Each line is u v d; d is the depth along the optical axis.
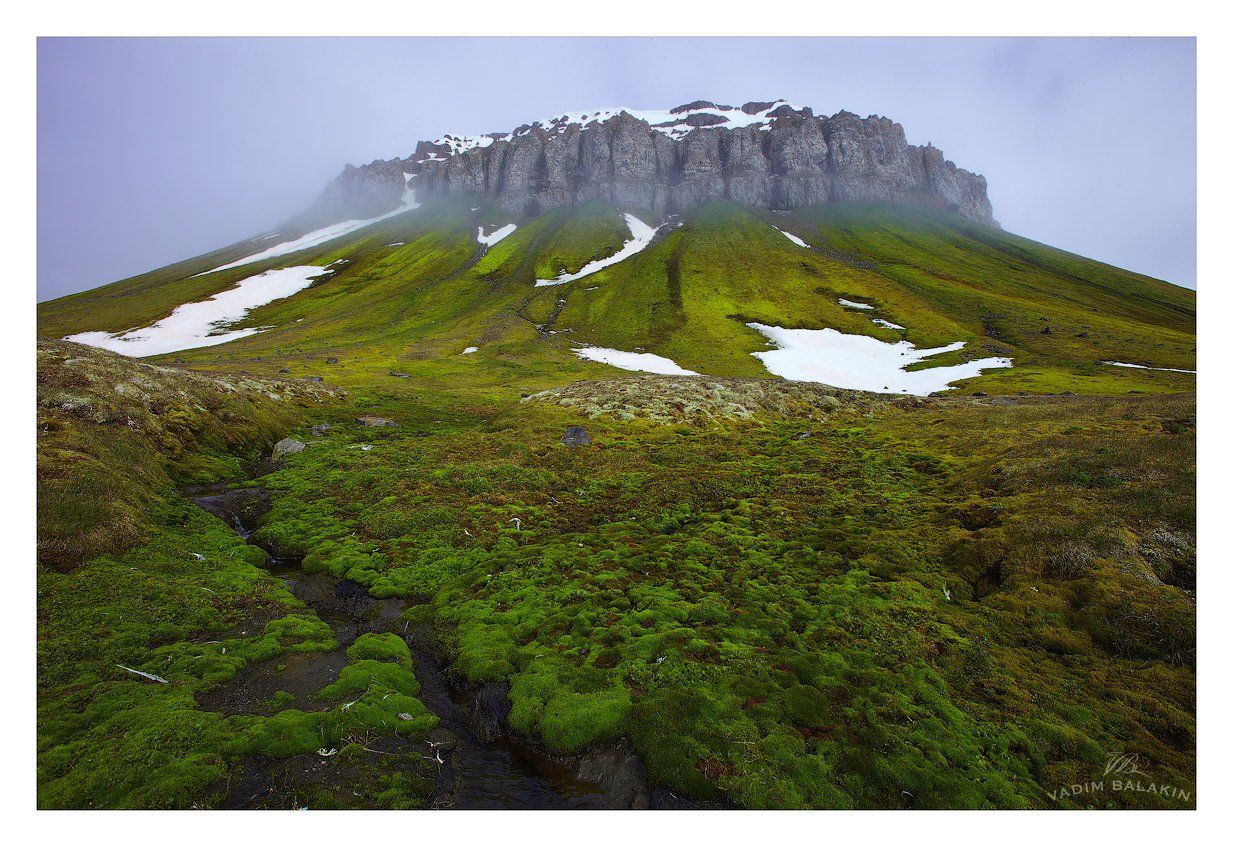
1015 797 11.98
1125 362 98.69
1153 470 24.30
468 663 17.33
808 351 115.69
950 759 12.94
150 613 18.33
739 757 12.96
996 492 27.78
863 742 13.43
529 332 128.75
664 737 13.68
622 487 34.38
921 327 126.69
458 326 134.62
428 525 28.12
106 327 133.62
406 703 15.48
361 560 24.59
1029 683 15.32
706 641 17.50
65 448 25.70
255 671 16.45
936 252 196.62
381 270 185.62
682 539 25.92
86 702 14.11
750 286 159.25
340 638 19.27
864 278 162.62
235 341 121.94
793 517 27.95
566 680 16.02
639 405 57.00
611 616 19.36
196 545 24.20
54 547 19.91
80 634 16.56
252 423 43.53
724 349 117.75
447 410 63.69
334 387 66.62
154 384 38.59
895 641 17.20
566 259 192.25
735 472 35.78
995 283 163.62
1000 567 21.08
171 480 30.80
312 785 12.49
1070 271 183.00
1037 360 101.62
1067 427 37.41
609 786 12.95
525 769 13.76
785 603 19.86
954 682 15.50
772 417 56.25
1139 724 13.73
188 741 13.09
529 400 64.44
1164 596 17.19
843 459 38.06
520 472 36.41
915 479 32.91
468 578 22.92
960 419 46.38
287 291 167.62
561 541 26.33
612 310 145.38
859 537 24.75
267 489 33.16
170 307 149.25
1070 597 18.53
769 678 15.66
